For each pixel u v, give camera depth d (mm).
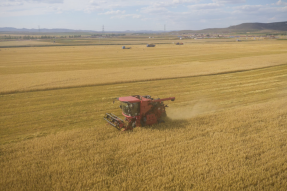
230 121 15336
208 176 9148
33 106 20609
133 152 11055
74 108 19875
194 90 26109
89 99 22875
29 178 9203
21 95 24703
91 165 10008
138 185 8555
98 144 12172
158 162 10117
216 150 11141
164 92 25344
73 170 9648
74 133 13641
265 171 9336
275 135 12719
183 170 9445
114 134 13445
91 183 8812
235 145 11586
